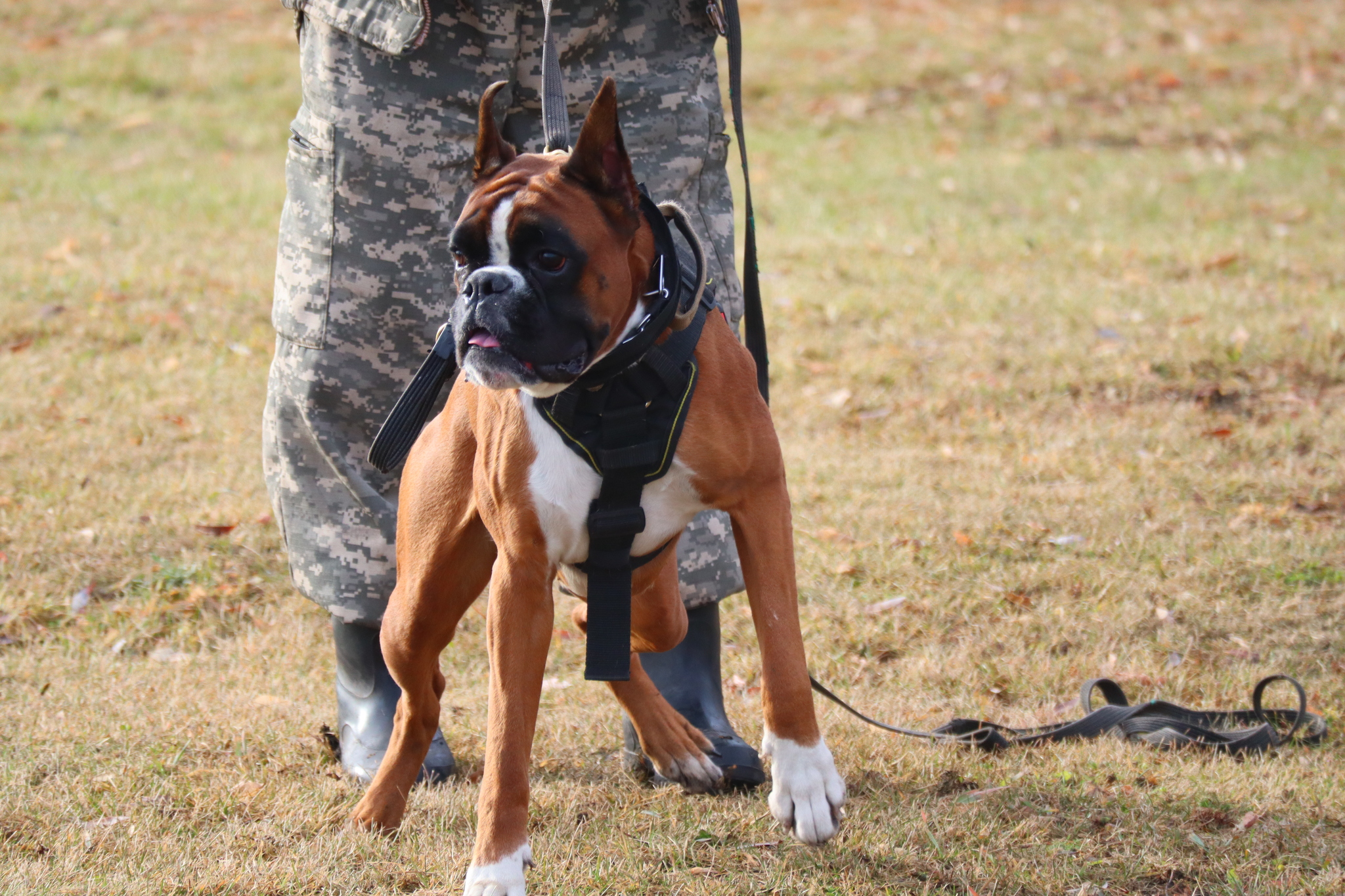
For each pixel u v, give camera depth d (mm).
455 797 6594
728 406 5344
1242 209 18156
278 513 7348
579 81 6879
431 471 5957
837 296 15258
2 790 6668
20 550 9914
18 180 19688
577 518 5312
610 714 7699
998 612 8984
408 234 6922
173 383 13211
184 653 8820
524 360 4793
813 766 5176
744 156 6609
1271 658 8250
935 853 5961
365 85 6785
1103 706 7738
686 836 6148
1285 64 24594
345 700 7258
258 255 16812
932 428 12133
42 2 28750
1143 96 23594
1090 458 11266
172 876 5770
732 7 6703
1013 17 27516
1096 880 5758
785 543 5434
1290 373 12648
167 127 22734
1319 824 6199
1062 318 14297
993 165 20766
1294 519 10000
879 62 25562
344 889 5695
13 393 12766
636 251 5152
